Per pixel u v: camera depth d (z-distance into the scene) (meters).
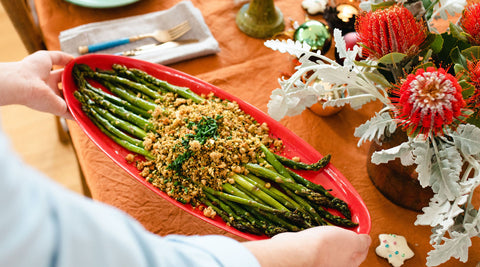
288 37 1.13
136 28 1.12
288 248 0.54
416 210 0.83
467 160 0.65
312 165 0.82
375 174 0.85
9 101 0.79
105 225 0.25
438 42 0.65
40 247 0.21
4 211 0.19
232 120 0.87
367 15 0.67
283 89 0.74
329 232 0.60
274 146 0.87
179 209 0.85
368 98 0.73
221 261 0.37
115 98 0.92
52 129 1.84
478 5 0.66
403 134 0.71
